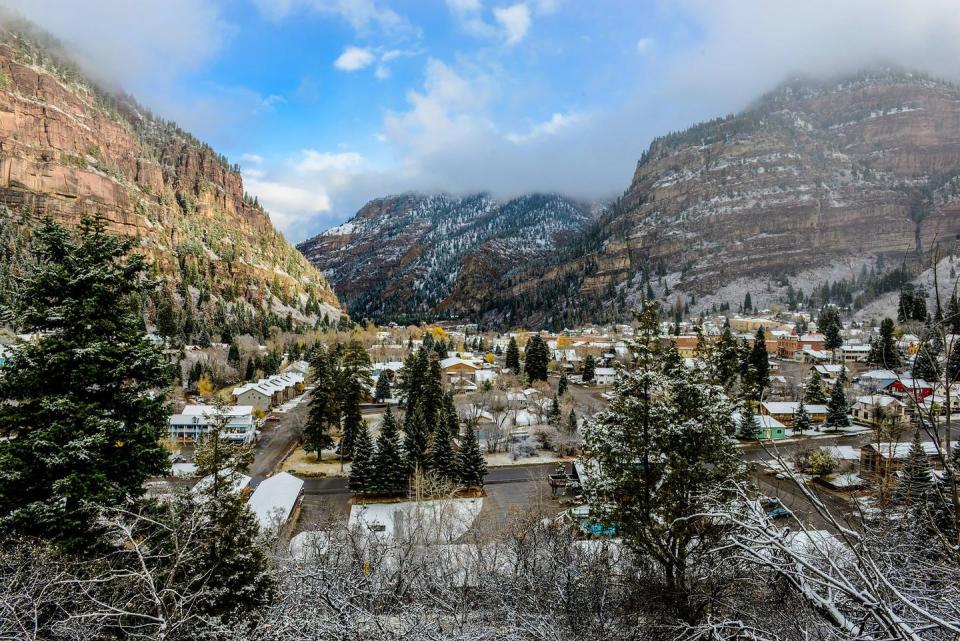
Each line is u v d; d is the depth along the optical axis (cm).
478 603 1417
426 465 3894
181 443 5050
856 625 531
